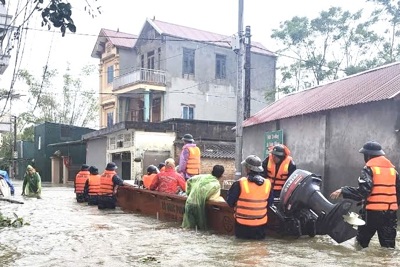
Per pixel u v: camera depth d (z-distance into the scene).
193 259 6.14
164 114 31.61
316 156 14.08
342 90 14.39
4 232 8.77
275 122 16.23
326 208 7.26
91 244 7.38
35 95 44.81
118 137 26.97
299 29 29.42
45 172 39.34
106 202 13.30
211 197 8.94
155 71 31.17
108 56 35.47
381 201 6.94
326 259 6.15
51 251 6.80
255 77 35.22
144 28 33.09
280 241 7.57
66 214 12.12
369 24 27.70
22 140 49.09
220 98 33.47
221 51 33.59
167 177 11.13
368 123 12.12
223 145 26.08
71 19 5.51
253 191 7.68
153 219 10.88
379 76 13.77
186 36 32.09
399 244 7.54
